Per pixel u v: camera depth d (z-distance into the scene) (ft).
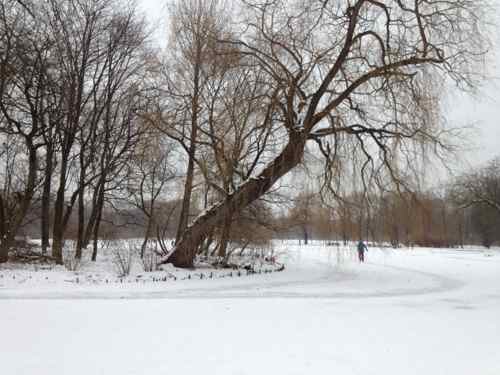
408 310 31.30
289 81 52.24
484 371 17.92
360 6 49.57
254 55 53.21
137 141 69.67
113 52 70.54
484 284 48.19
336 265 69.77
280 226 71.05
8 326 23.95
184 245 57.93
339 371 17.69
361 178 51.83
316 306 32.50
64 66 65.67
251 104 54.13
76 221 111.65
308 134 53.31
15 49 58.18
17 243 71.61
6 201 75.15
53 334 22.50
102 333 22.89
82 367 17.52
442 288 44.80
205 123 62.03
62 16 66.33
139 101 69.97
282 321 26.76
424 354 20.16
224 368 17.78
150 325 24.90
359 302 34.88
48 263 60.39
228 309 30.53
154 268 55.62
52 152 70.08
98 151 77.05
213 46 56.03
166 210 85.87
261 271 58.90
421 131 47.70
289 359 19.11
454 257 100.17
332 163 51.93
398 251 132.87
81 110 68.03
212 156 61.26
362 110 53.52
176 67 63.52
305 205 54.54
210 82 60.34
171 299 34.91
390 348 21.06
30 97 63.62
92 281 45.37
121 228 98.07
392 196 50.75
